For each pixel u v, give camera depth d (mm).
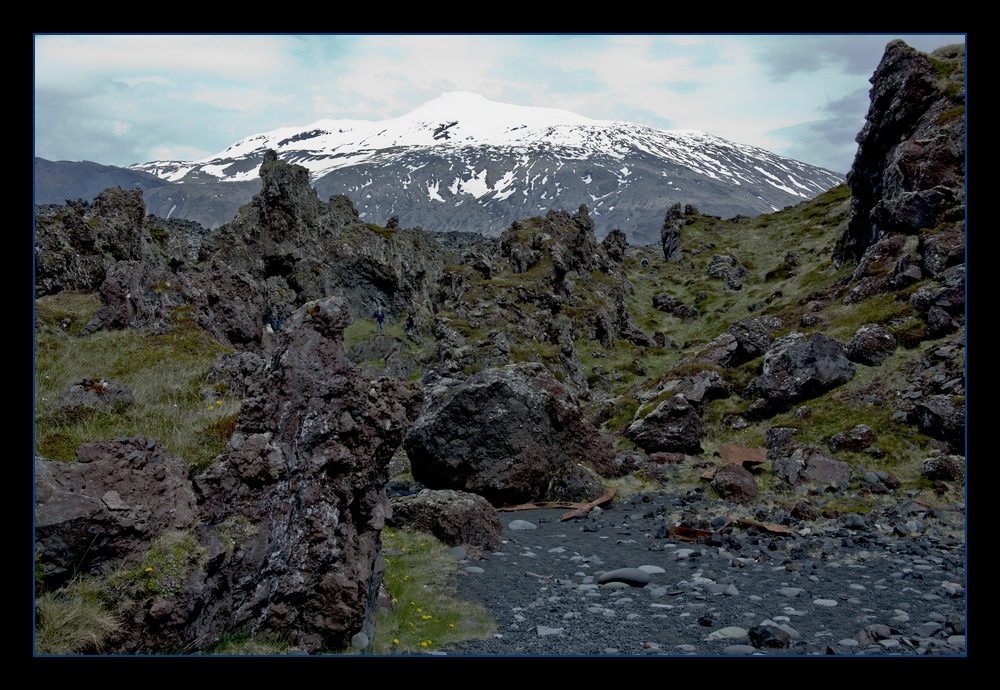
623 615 10094
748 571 12570
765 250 63781
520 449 20312
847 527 15633
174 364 15367
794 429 22906
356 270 51938
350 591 7945
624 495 20391
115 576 6914
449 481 20234
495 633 9156
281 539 8109
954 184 29094
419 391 21328
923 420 20281
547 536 16078
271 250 49125
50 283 21234
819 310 31359
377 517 9531
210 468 8289
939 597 10719
